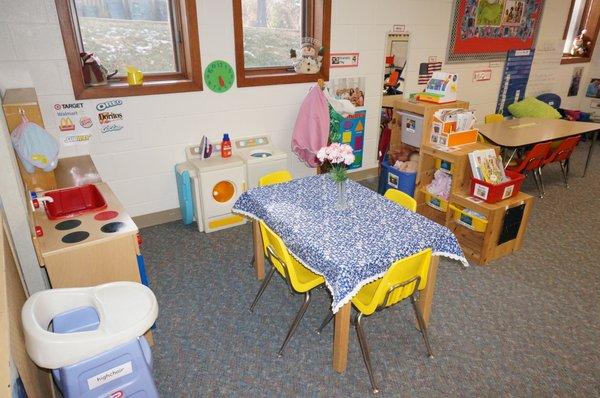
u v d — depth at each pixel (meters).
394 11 3.81
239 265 2.76
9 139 1.87
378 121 4.17
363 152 4.20
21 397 1.13
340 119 3.84
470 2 4.28
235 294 2.47
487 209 2.65
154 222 3.30
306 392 1.81
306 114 3.51
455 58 4.45
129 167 3.05
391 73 4.04
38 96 2.58
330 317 2.12
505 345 2.09
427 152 3.15
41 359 1.34
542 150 3.52
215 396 1.78
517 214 2.78
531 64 5.22
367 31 3.73
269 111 3.50
